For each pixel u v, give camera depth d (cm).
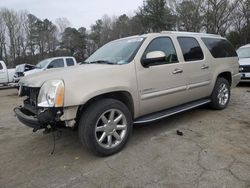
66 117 340
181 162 351
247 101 697
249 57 1016
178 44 488
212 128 480
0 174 348
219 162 346
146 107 427
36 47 5859
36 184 319
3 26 5538
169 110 476
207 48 557
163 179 313
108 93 382
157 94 436
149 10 3872
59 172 344
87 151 403
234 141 414
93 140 358
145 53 424
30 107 385
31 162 379
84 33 5978
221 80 596
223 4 3056
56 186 312
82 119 358
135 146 410
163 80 444
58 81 338
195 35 543
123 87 383
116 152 387
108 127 374
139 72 408
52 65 1305
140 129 487
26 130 538
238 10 3253
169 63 458
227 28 3378
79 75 351
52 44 5938
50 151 414
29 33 5800
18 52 5678
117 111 383
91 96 348
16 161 386
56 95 331
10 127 570
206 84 547
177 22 3684
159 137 444
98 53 496
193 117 552
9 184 322
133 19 4666
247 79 957
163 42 462
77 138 462
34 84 362
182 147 399
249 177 307
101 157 379
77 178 327
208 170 327
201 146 399
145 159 366
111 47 485
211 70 559
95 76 361
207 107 620
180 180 308
